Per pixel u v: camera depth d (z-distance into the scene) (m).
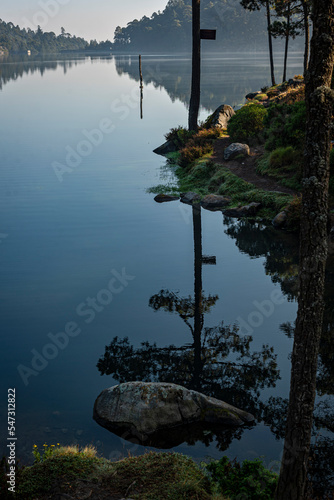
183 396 8.55
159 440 7.89
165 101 67.69
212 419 8.37
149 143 38.81
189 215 21.34
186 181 26.42
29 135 42.53
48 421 8.32
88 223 20.20
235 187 23.30
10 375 9.80
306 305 4.82
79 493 5.90
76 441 7.79
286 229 19.05
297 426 5.02
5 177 28.42
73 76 115.44
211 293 13.59
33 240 18.22
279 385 9.43
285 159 24.00
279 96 38.00
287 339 11.13
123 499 5.79
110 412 8.35
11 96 77.06
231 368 10.01
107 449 7.62
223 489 6.16
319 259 4.73
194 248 17.25
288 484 5.16
